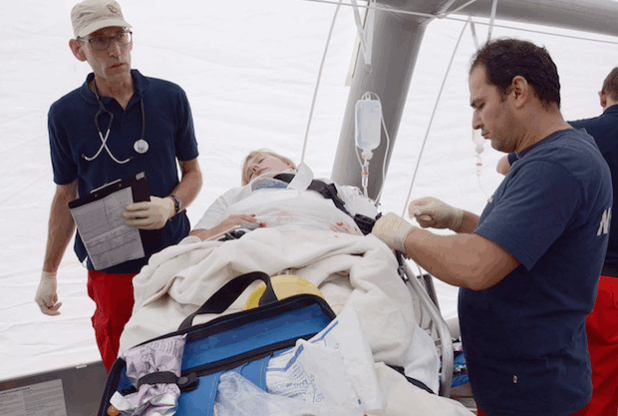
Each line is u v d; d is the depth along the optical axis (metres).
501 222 1.27
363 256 1.61
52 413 2.26
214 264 1.49
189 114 2.24
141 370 1.12
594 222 1.36
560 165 1.28
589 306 1.46
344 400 1.02
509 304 1.45
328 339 1.12
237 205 2.12
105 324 2.24
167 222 2.21
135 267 2.19
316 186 2.21
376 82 2.53
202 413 1.09
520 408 1.53
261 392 1.11
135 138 2.10
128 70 1.98
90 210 1.94
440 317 1.66
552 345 1.45
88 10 1.86
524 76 1.34
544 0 2.57
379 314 1.39
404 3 2.29
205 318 1.39
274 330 1.23
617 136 2.06
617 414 2.21
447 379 1.56
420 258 1.41
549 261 1.38
